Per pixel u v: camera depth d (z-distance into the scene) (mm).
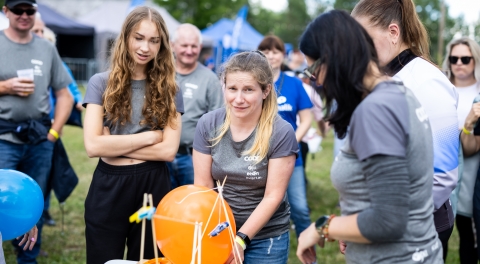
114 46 2643
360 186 1604
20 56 3514
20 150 3533
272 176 2264
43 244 4359
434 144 2066
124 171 2604
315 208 5754
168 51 2688
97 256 2635
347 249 1763
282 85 3922
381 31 2125
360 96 1596
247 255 2398
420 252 1610
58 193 3760
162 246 2033
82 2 27797
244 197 2346
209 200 2025
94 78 2678
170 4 31781
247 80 2150
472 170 3205
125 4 20578
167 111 2678
